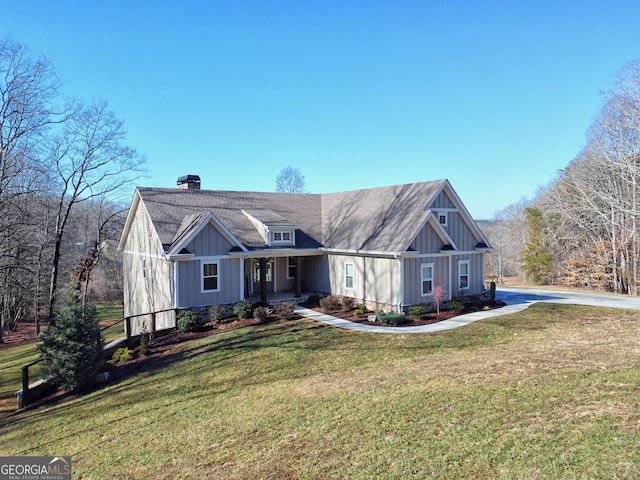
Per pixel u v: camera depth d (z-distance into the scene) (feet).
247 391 37.65
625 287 114.01
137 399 39.65
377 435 25.09
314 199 94.94
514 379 31.68
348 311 69.10
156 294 69.26
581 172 127.24
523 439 21.98
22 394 44.34
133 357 53.36
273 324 61.05
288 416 30.22
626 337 45.91
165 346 55.62
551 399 26.78
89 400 41.86
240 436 27.94
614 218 114.01
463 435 23.45
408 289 64.85
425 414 27.12
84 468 26.76
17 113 78.38
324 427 27.35
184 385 41.45
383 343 49.67
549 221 139.44
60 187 93.35
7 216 82.84
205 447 27.04
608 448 19.88
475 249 74.33
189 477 23.34
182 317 61.00
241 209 80.53
